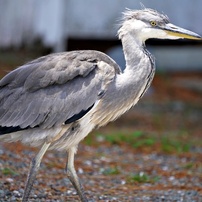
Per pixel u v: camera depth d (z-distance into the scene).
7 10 25.03
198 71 31.11
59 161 14.86
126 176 14.30
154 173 14.95
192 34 10.91
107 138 18.03
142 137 18.83
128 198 12.29
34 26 24.53
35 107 10.40
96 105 10.47
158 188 13.38
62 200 11.69
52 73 10.43
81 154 16.17
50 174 13.57
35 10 24.56
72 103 10.39
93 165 15.16
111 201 11.95
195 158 16.94
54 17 24.05
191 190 13.24
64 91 10.42
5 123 10.50
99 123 10.89
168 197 12.50
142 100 25.47
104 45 24.97
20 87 10.55
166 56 30.95
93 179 13.80
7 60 23.56
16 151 14.89
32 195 11.80
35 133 10.46
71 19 23.91
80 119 10.46
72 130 10.55
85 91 10.41
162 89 27.88
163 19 10.95
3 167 13.18
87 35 23.95
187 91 28.09
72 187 12.67
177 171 15.22
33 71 10.55
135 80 10.68
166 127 21.69
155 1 24.00
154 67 10.95
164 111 24.28
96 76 10.49
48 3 24.23
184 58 31.22
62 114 10.39
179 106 25.28
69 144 10.66
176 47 28.77
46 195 11.90
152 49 30.69
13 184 12.20
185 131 21.08
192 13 24.23
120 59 27.16
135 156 16.77
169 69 30.84
